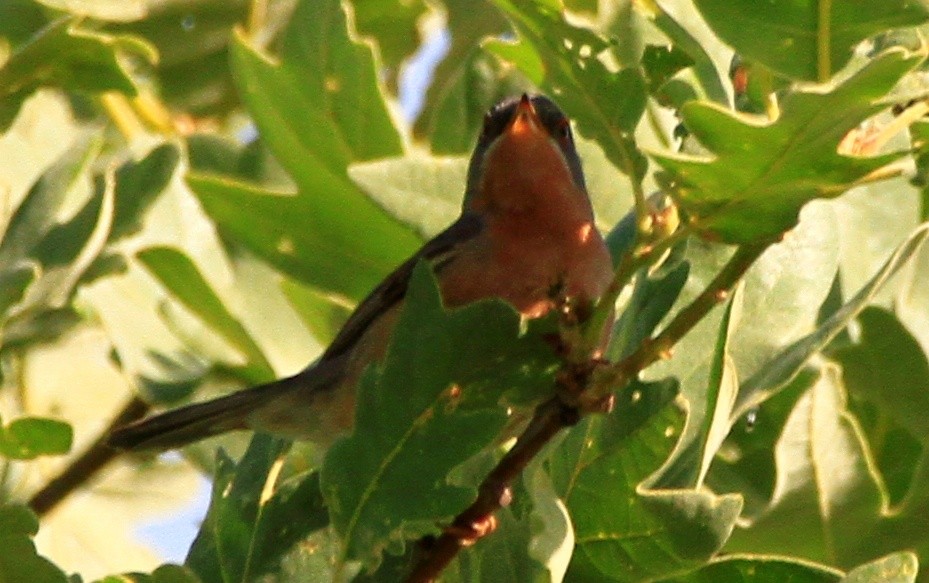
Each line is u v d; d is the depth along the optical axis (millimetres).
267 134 12180
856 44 7520
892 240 11016
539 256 10781
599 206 12375
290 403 11750
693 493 8492
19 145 13039
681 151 8703
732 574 8898
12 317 9906
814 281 9664
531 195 10875
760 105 8766
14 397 12281
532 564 8453
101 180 10195
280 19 15672
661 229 7555
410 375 7570
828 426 10555
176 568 8117
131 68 15242
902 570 8266
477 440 7520
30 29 12812
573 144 12320
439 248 11008
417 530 7578
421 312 7539
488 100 12914
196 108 15555
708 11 7660
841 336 10859
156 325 11891
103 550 13195
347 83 12031
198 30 15344
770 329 9523
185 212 12672
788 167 6867
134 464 13648
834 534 10570
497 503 8164
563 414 7793
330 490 7746
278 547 9102
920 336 10773
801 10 7484
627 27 10453
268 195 12078
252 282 12625
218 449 9789
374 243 12164
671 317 9406
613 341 9523
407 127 14328
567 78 7660
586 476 8789
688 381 9391
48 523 13016
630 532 8680
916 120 7578
